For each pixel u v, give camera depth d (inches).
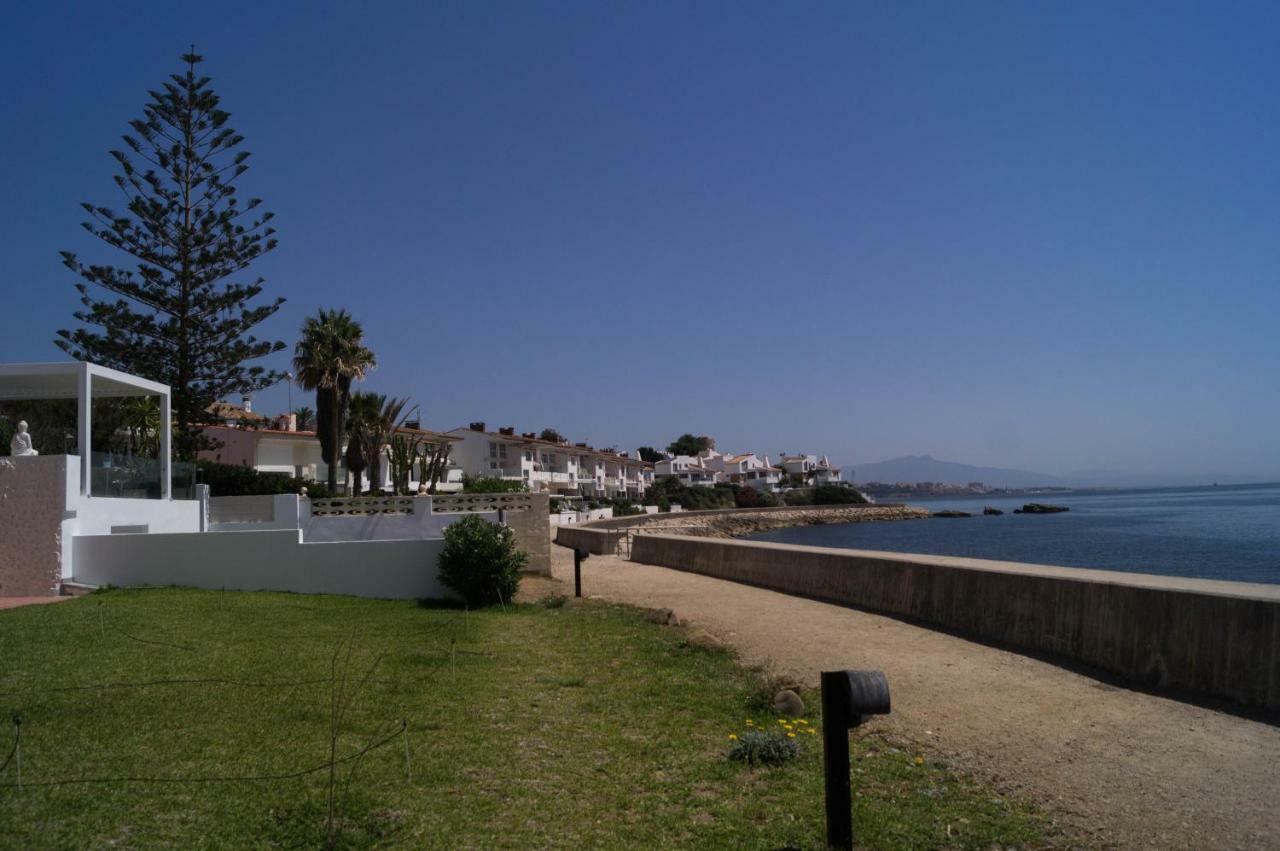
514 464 3132.4
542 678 402.9
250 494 1280.8
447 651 459.8
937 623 522.6
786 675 410.9
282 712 322.7
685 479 5718.5
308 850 207.5
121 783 239.3
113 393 890.7
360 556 709.9
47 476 694.5
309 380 1462.8
